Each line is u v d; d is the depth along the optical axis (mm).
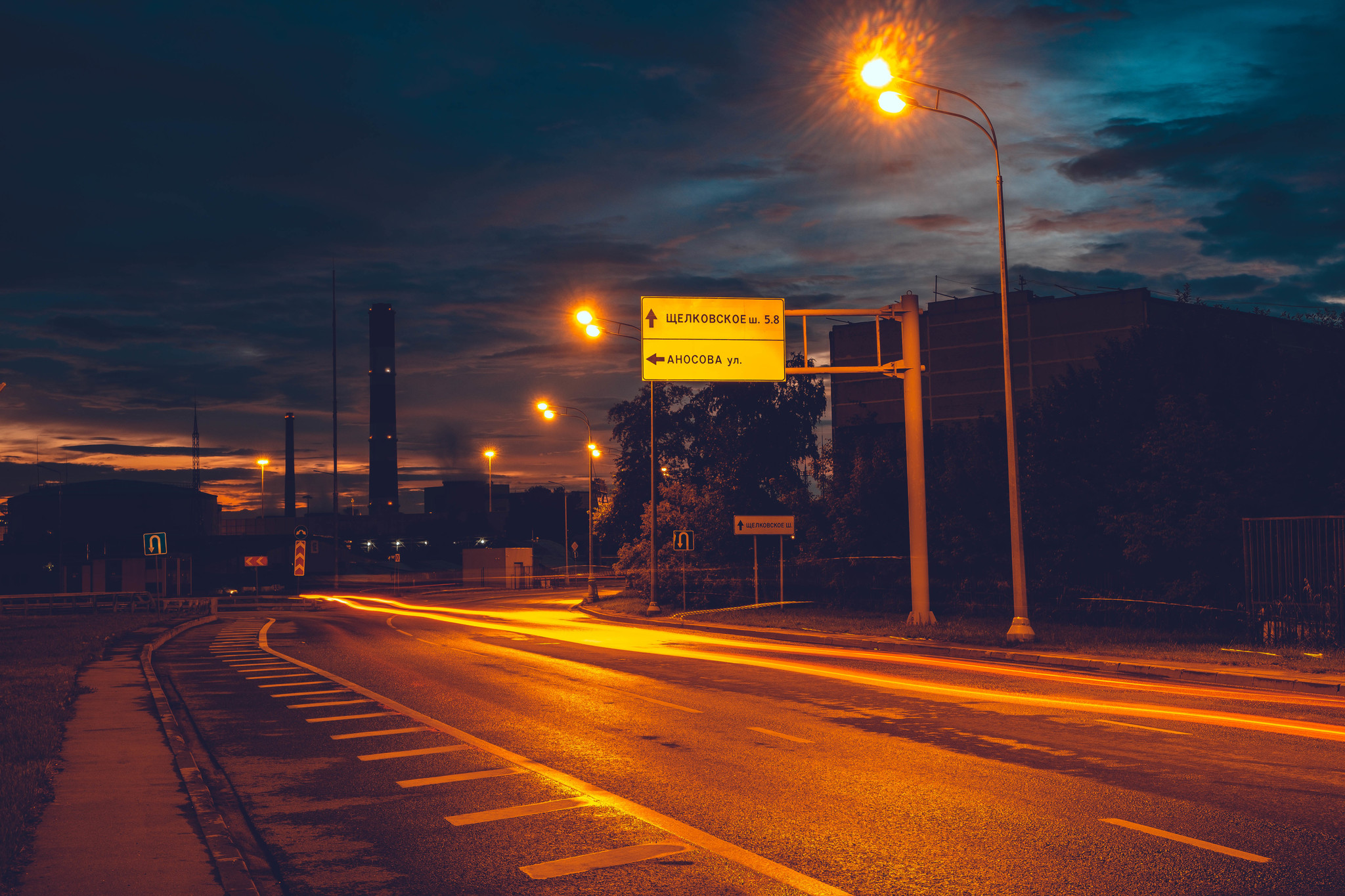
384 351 163625
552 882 5961
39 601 51719
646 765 9297
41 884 5707
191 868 6016
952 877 5914
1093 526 24703
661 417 48562
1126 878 5852
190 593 68125
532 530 144375
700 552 39719
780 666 18297
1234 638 20484
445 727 11656
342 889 5898
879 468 31984
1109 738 10375
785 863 6258
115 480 128125
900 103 20000
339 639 26641
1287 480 21641
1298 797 7789
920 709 12609
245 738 11047
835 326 72375
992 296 65688
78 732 10961
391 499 162625
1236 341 24641
